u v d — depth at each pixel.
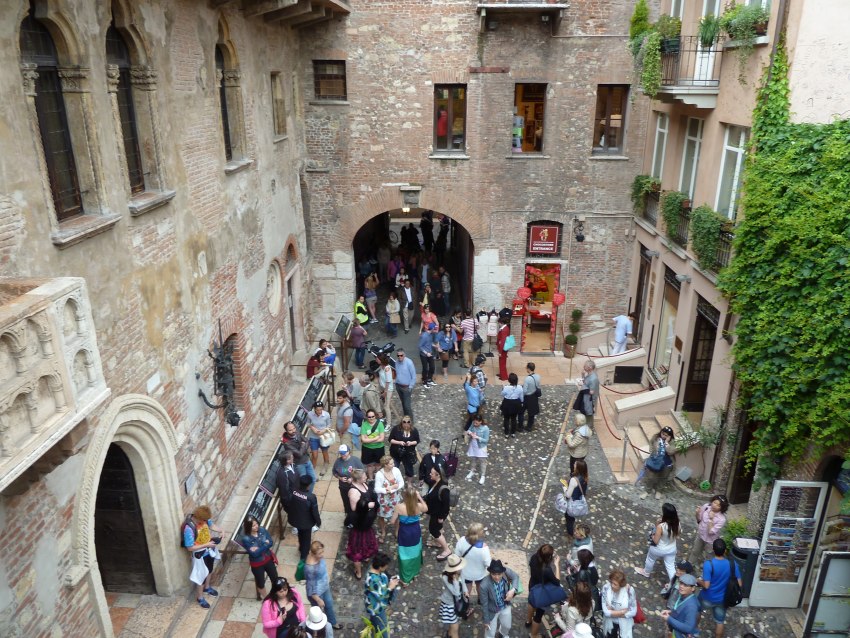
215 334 9.97
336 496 11.52
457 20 15.18
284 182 14.30
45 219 5.70
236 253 10.98
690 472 11.67
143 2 7.59
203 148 9.51
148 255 7.71
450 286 20.92
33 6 5.85
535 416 14.44
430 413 14.51
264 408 12.70
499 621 7.93
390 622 8.84
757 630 8.76
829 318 8.09
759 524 9.88
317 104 15.89
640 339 16.28
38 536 5.67
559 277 17.23
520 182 16.45
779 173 8.91
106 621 6.71
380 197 16.70
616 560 10.04
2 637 5.22
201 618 8.47
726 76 11.06
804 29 8.78
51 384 4.45
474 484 11.96
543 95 15.93
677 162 13.93
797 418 8.69
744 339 9.56
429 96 15.80
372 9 15.16
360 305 16.59
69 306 4.76
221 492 10.24
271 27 13.17
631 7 14.95
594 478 12.15
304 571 8.11
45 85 6.13
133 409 7.23
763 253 8.95
